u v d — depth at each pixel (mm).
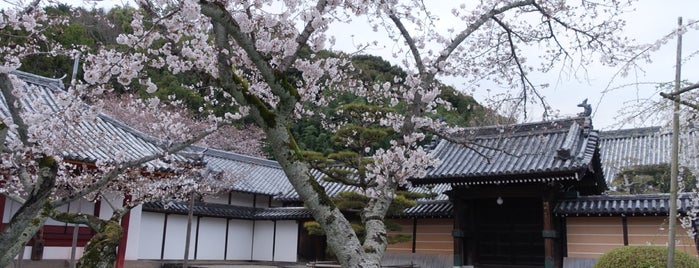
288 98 4301
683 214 12578
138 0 4371
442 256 17125
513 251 16219
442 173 15383
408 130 5895
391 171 5707
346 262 4297
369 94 8789
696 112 6398
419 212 17297
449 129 8219
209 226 22469
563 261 14695
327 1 5066
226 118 5598
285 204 24500
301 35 4629
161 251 20531
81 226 13656
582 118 15820
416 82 5883
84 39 23766
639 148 23141
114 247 6488
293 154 4387
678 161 7359
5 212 12000
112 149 12188
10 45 6457
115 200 14031
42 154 5617
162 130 10578
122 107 19984
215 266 20500
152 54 5707
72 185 8992
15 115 4883
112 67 4441
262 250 23609
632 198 14023
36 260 12922
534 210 16203
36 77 14828
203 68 5062
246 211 23719
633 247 10094
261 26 5008
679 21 6129
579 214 14430
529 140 16156
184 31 4867
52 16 6484
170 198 13578
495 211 16844
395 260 17969
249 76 6121
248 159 26812
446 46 6348
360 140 12852
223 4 4066
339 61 8047
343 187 22156
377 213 5203
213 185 18375
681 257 9492
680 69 6160
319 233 17391
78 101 5023
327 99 8844
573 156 14242
